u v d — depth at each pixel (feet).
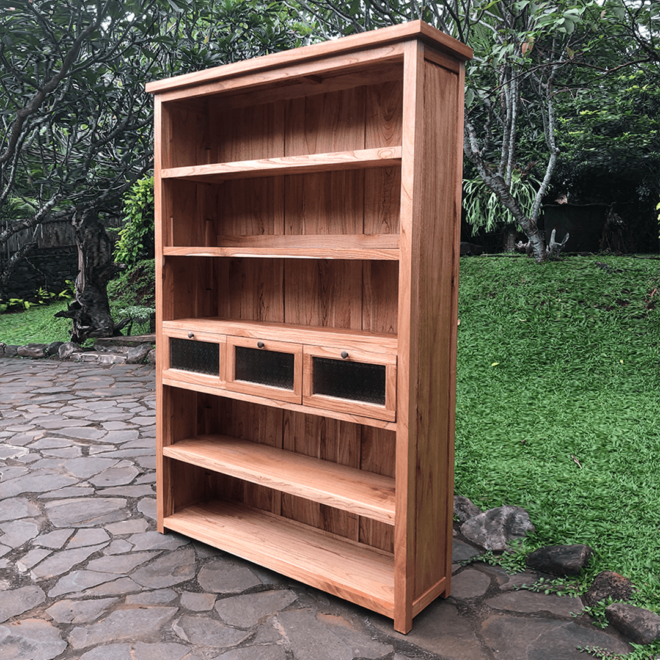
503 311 18.89
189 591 7.46
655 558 7.86
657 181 24.66
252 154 8.77
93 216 24.81
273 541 8.39
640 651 6.19
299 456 8.77
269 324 8.40
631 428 12.45
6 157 20.27
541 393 14.70
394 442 7.90
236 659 6.15
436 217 6.69
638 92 22.56
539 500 9.73
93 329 24.99
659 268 20.10
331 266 8.14
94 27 17.15
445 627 6.75
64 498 10.27
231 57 19.03
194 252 8.21
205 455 8.70
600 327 17.38
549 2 13.30
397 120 7.33
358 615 7.00
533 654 6.24
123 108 22.00
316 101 8.02
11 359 23.75
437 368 6.97
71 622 6.75
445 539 7.35
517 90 21.15
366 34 6.25
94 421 15.05
